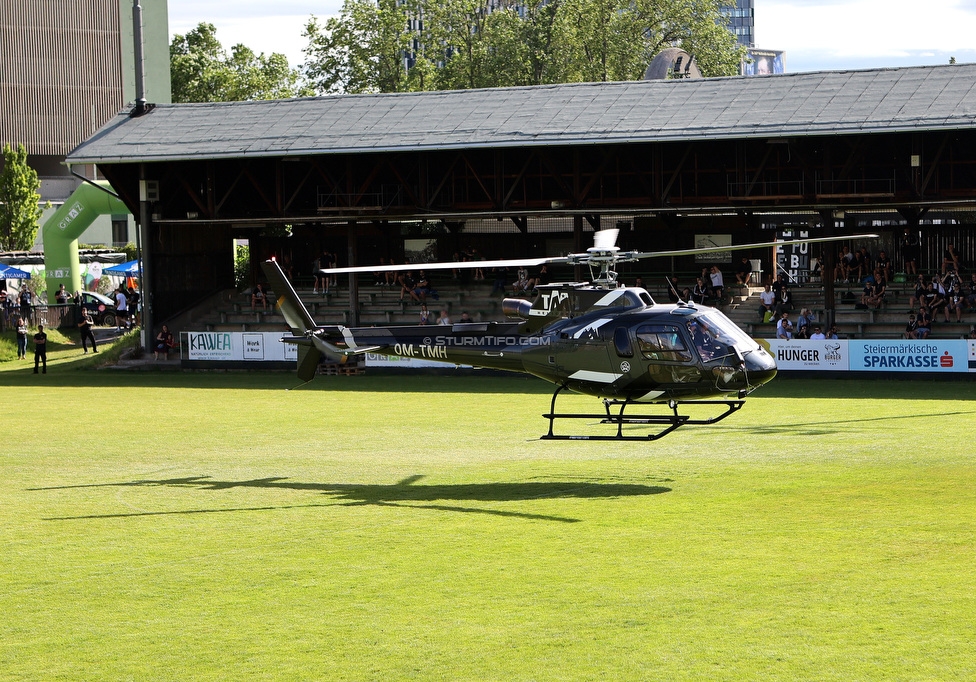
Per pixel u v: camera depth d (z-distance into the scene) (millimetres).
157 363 48062
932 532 15570
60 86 101250
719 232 51031
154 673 10938
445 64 99875
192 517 18188
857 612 12102
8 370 49531
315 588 13672
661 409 30828
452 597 13109
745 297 48469
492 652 11219
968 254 48188
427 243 54750
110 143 48875
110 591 13789
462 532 16531
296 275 55562
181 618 12633
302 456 24766
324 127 47500
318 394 37844
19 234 85625
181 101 115750
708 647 11164
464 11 98750
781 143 44062
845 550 14727
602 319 20156
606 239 20547
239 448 26219
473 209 47750
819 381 37812
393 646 11484
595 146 47875
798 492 18750
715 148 49344
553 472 21734
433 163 52594
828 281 42531
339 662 11078
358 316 48469
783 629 11625
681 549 15047
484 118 45969
